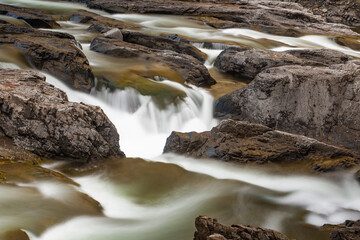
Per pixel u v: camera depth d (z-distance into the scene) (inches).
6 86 412.2
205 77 658.2
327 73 534.0
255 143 458.6
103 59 648.4
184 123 565.6
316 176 424.8
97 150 408.5
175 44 781.9
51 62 548.4
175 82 610.9
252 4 1347.2
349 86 519.2
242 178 411.8
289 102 534.0
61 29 864.9
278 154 442.6
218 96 615.2
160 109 554.9
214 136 463.5
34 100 398.6
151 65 637.9
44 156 386.9
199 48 842.8
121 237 281.3
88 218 295.7
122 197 357.4
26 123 386.9
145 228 301.7
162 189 378.6
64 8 1104.2
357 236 274.1
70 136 395.5
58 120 395.9
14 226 257.0
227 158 433.7
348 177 421.7
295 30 1117.7
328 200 388.2
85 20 967.6
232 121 476.1
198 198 364.8
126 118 537.6
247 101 557.3
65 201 307.9
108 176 388.2
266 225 331.3
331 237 282.2
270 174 421.7
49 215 281.6
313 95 526.6
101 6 1149.1
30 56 547.8
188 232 302.8
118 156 428.1
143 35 781.3
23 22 801.6
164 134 542.6
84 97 539.8
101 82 564.7
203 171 418.6
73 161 395.2
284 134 468.1
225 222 329.4
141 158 430.6
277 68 555.8
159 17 1128.2
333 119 520.1
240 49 754.8
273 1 1380.4
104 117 426.6
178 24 1065.5
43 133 389.1
